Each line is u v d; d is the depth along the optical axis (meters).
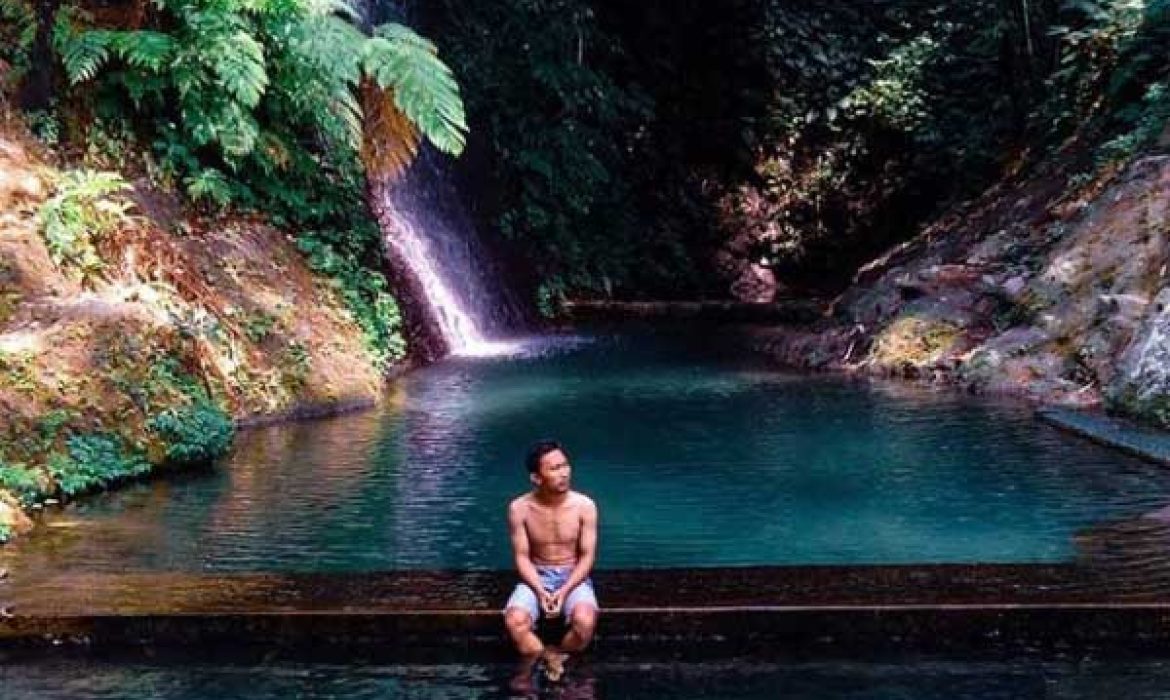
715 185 21.98
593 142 19.95
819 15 22.78
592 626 5.25
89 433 8.34
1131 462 8.60
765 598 5.49
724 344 15.74
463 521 7.34
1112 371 10.54
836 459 8.88
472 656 5.32
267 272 11.85
